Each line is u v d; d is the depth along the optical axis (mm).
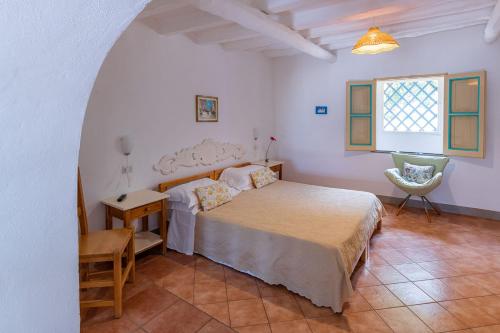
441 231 3875
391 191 4926
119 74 3158
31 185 626
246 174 4285
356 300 2533
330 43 4562
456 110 4297
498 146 4098
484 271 2926
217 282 2828
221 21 3027
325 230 2730
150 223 3637
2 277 602
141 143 3422
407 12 3393
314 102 5352
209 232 3205
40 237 656
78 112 677
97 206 3064
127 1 633
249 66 5012
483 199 4273
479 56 4078
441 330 2172
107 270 2969
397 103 4992
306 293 2535
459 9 3232
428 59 4398
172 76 3711
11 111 568
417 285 2723
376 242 3598
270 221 2980
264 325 2258
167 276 2928
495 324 2215
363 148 5023
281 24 3299
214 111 4344
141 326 2254
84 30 606
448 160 4297
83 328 2227
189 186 3510
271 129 5715
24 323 645
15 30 521
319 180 5496
